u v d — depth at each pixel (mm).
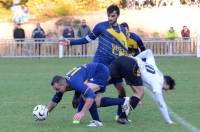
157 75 21750
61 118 23000
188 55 63469
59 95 21516
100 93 21641
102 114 24250
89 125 21016
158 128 20750
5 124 21516
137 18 71688
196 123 21938
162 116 23531
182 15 71625
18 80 39250
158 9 71625
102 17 71625
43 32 63375
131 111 23250
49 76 41906
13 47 63000
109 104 21609
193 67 50219
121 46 23062
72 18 71500
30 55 62656
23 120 22484
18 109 25625
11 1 71188
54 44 62406
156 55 63281
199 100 28984
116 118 22406
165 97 30125
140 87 21844
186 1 71562
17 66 51844
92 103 20500
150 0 71500
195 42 63188
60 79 20375
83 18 71688
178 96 30562
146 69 21688
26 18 71188
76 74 20547
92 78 21141
